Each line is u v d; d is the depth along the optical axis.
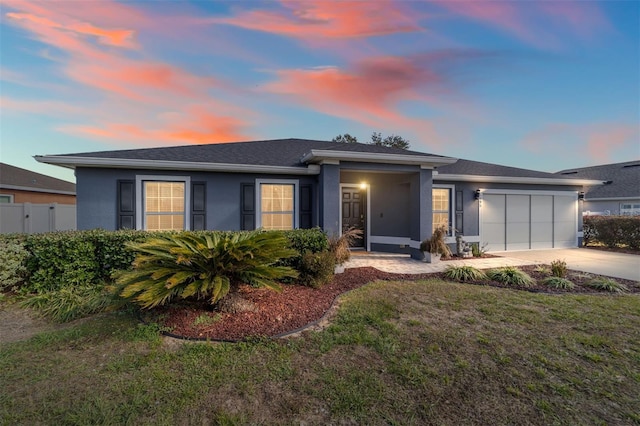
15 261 5.19
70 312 4.27
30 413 2.21
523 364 2.96
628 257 9.96
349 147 9.89
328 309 4.47
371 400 2.39
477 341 3.45
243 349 3.17
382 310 4.42
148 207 8.09
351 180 10.79
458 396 2.46
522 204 11.75
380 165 8.88
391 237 10.54
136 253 5.80
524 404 2.37
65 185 18.36
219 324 3.79
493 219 11.35
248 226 8.73
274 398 2.41
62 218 12.16
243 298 4.54
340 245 7.07
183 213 8.33
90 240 5.75
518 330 3.77
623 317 4.23
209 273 4.05
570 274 7.03
